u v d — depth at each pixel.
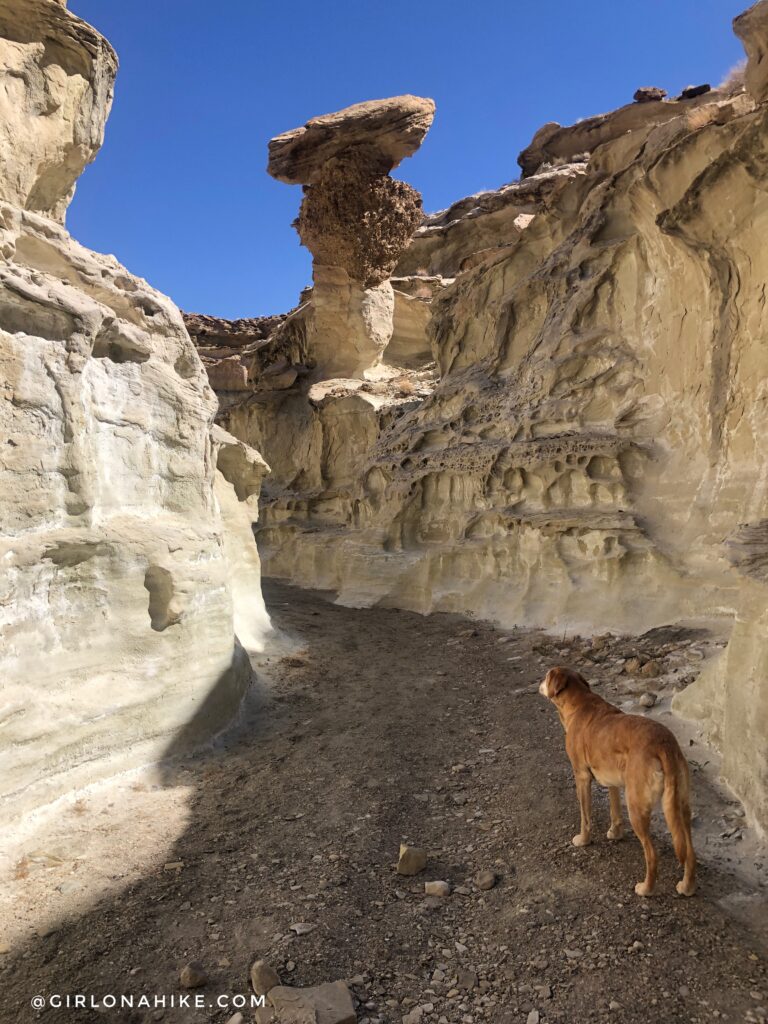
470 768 6.24
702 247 9.98
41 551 5.58
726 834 4.46
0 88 5.53
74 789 5.54
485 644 11.34
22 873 4.54
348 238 23.61
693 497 10.38
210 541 7.76
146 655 6.58
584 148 33.69
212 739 7.08
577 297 13.86
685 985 3.19
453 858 4.64
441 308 18.78
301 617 14.59
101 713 5.89
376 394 23.36
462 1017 3.14
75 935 3.89
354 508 19.73
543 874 4.25
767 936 3.51
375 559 16.83
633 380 12.31
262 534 23.89
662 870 4.10
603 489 11.94
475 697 8.50
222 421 28.02
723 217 9.48
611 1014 3.06
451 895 4.16
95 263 6.62
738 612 5.36
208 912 4.09
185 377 7.88
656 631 9.48
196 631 7.23
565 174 28.09
